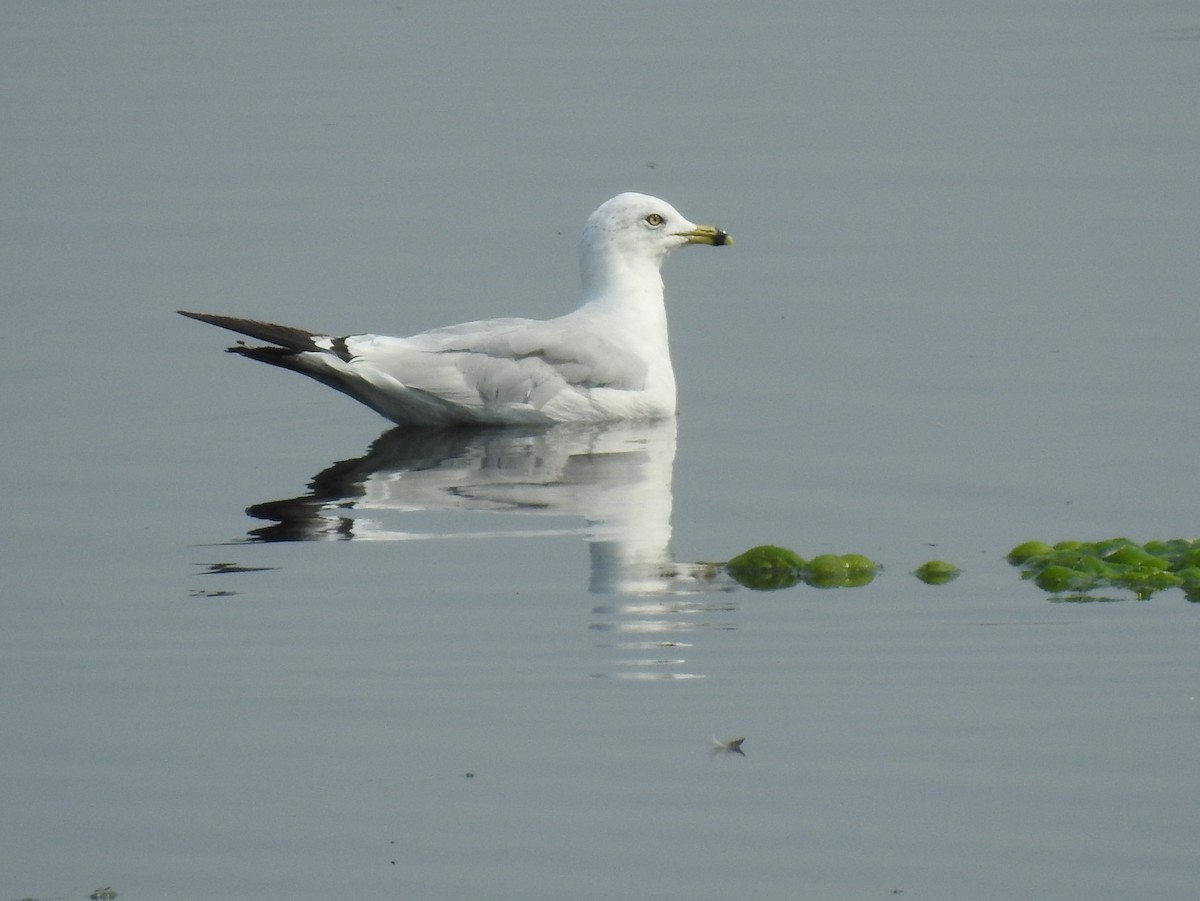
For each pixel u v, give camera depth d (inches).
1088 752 397.4
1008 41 1226.0
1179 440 608.4
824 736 408.5
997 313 759.7
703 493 574.9
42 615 483.8
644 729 413.1
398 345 657.6
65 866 362.6
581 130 1051.9
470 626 470.3
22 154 1023.6
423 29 1299.2
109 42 1262.3
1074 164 960.3
